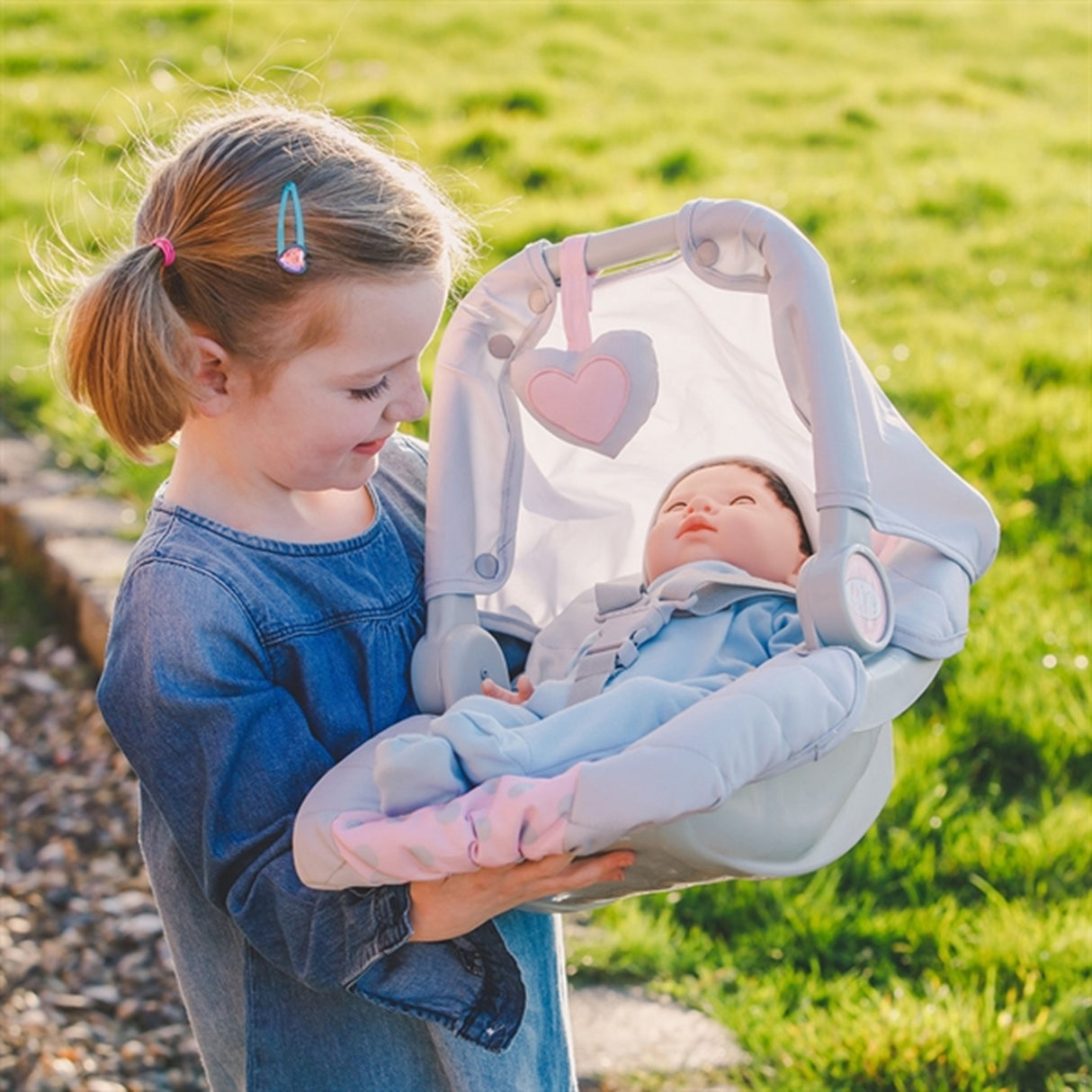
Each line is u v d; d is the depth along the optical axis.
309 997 1.50
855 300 5.75
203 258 1.35
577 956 2.68
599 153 7.38
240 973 1.53
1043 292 5.84
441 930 1.34
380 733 1.51
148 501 4.47
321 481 1.44
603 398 1.62
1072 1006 2.47
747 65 9.44
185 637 1.37
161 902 1.57
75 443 4.85
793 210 6.65
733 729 1.25
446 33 9.53
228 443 1.43
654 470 1.88
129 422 1.40
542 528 1.82
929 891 2.81
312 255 1.32
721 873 1.35
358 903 1.35
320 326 1.34
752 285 1.54
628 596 1.75
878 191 6.97
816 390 1.47
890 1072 2.38
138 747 1.39
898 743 3.18
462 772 1.32
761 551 1.82
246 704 1.38
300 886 1.37
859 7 11.13
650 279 1.63
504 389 1.70
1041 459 4.32
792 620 1.73
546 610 1.84
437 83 8.29
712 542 1.82
